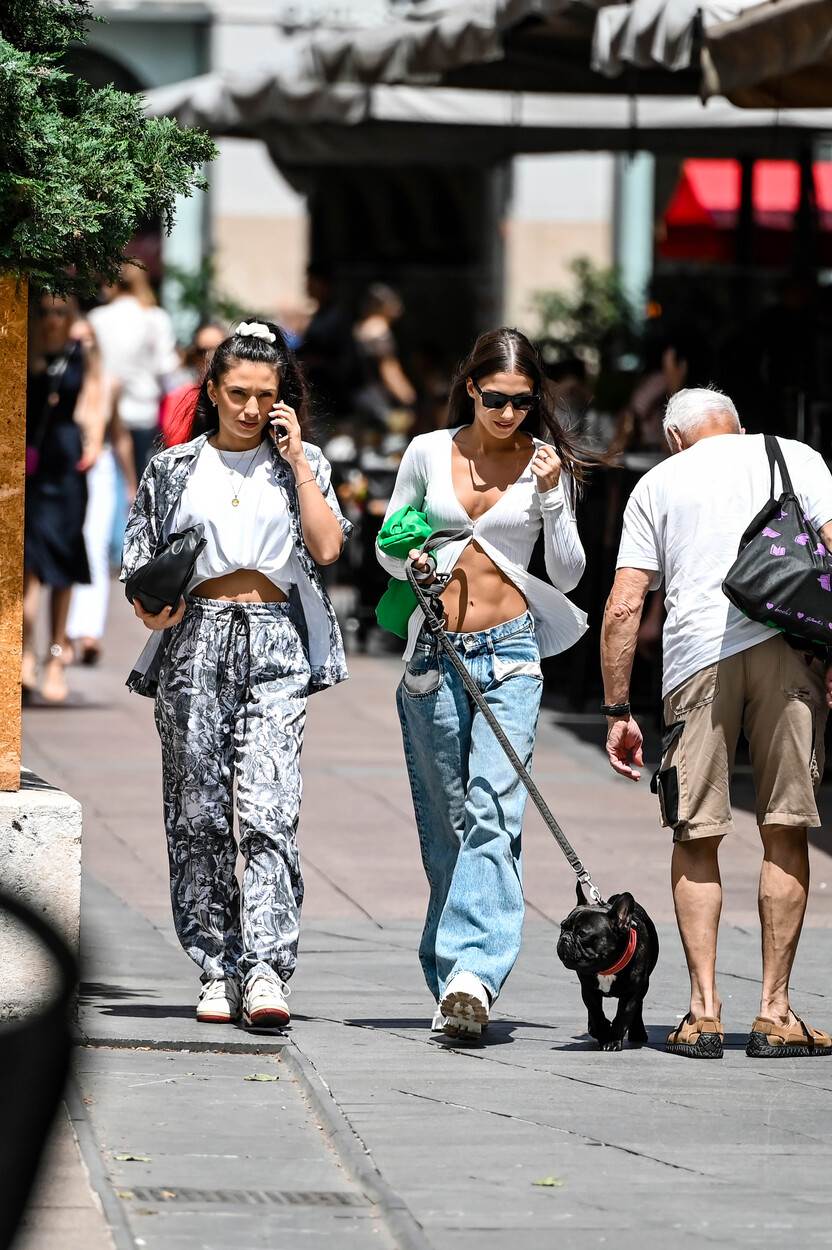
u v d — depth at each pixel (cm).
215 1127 1764
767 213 5725
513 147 5725
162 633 2153
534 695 2125
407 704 2138
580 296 6562
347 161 5947
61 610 4447
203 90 5394
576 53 4662
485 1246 1477
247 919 2097
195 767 2127
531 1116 1817
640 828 3366
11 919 1047
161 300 7931
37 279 2073
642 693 4400
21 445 2066
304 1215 1545
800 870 2098
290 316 7550
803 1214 1573
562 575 2134
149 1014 2155
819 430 4128
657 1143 1748
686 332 4241
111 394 4919
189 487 2123
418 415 5834
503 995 2352
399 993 2327
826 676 2080
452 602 2122
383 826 3331
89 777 3638
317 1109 1823
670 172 6562
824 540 2106
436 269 8162
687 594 2098
